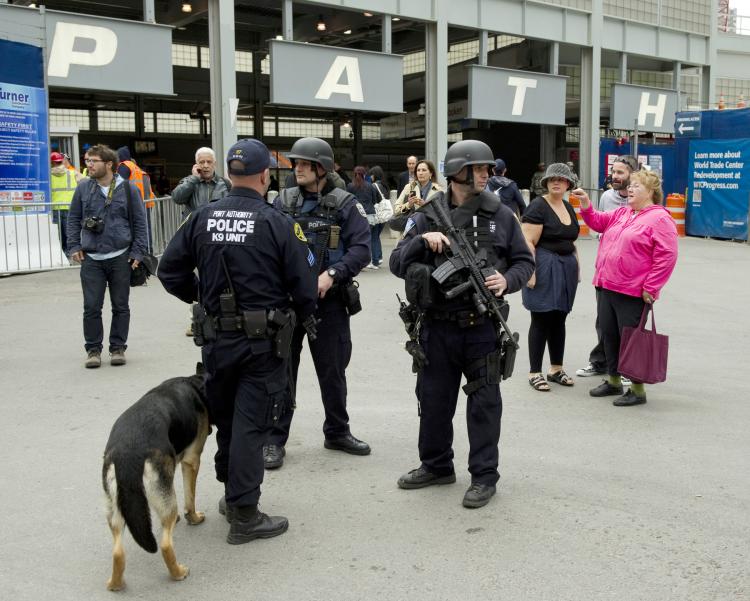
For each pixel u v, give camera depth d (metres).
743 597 3.30
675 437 5.39
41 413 5.86
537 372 6.66
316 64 16.97
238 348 3.69
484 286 4.15
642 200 6.02
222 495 4.44
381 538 3.88
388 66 18.20
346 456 5.04
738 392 6.54
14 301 10.36
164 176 29.73
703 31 25.59
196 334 3.79
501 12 20.30
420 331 4.35
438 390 4.39
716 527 3.98
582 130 22.97
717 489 4.48
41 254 12.88
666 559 3.64
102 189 7.17
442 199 4.32
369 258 4.91
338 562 3.64
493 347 4.27
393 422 5.71
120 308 7.29
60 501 4.32
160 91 14.93
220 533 3.96
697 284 12.50
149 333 8.62
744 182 19.50
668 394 6.48
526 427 5.61
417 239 4.27
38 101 12.77
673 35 24.72
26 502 4.30
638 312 6.05
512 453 5.08
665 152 23.83
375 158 35.66
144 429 3.38
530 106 21.14
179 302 10.42
